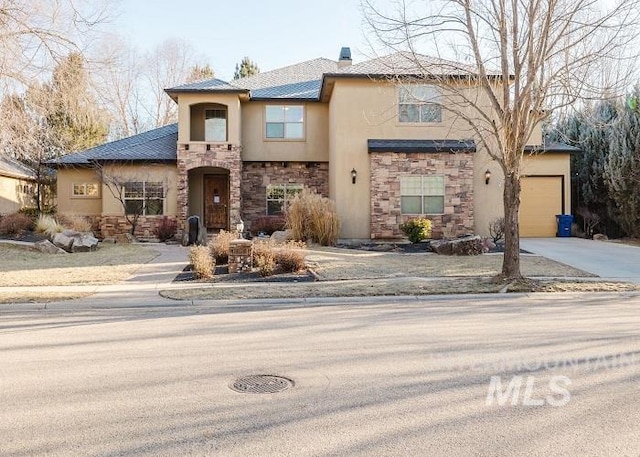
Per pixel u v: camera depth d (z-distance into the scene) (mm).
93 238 18875
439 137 20484
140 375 5379
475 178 20500
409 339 6867
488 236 20344
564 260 15297
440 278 12391
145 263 15289
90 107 15094
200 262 12930
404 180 20031
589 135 22562
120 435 3908
